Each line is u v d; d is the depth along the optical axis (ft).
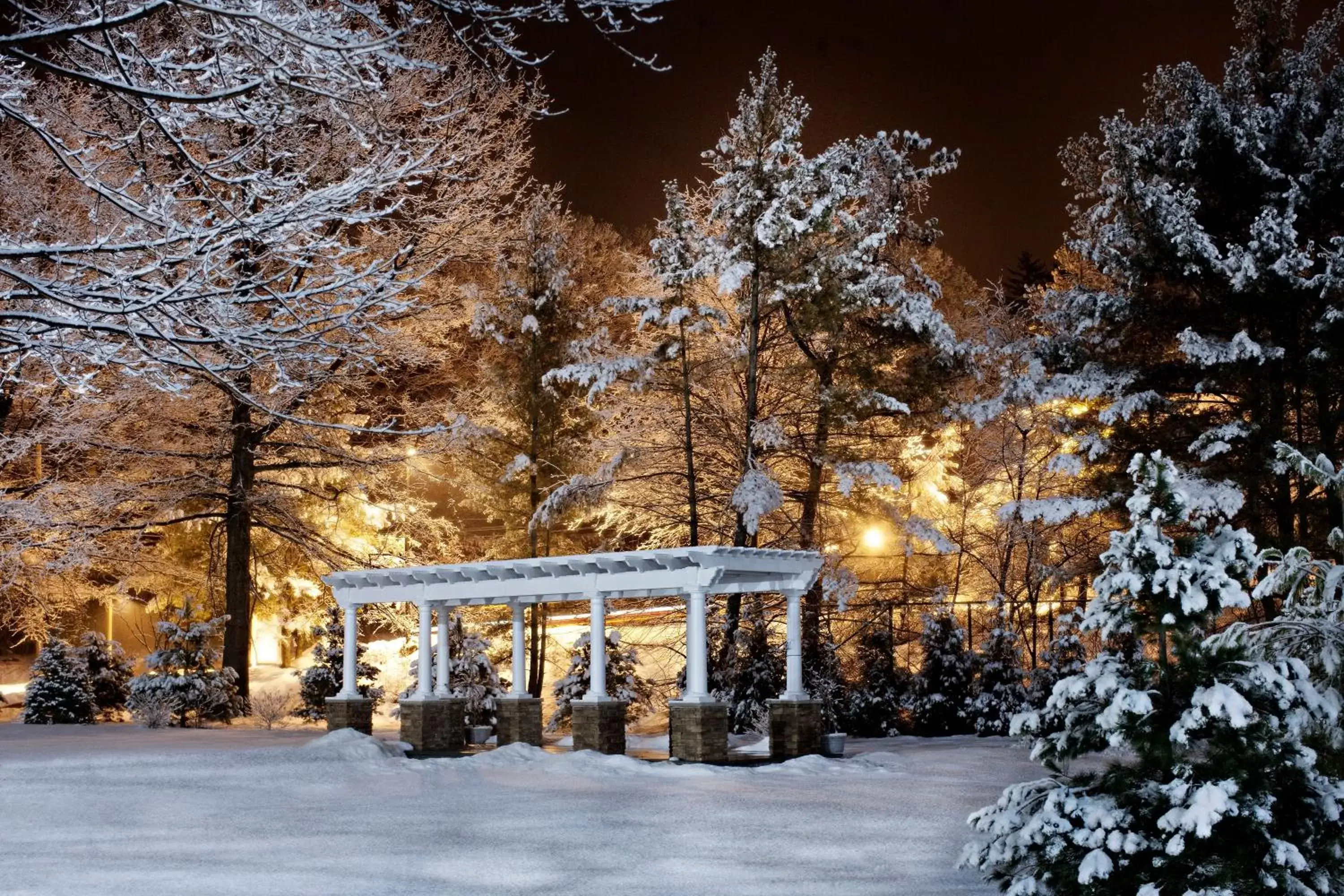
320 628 96.94
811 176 87.20
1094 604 30.32
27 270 39.58
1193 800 27.25
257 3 30.12
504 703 73.10
